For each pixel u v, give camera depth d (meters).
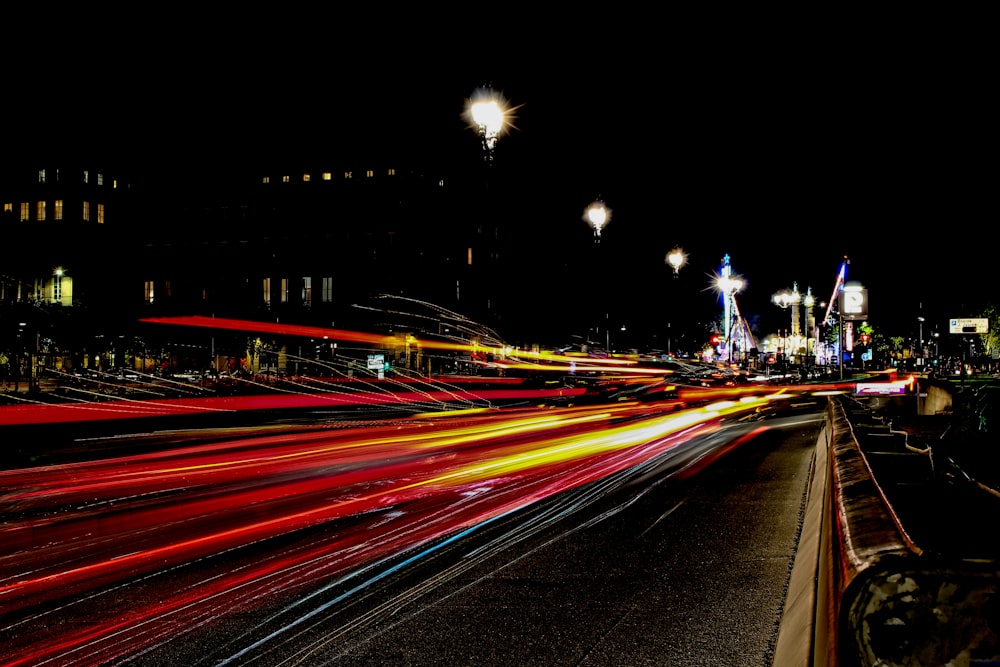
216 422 26.41
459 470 13.62
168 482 12.39
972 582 1.86
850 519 2.63
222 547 7.77
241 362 81.62
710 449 16.41
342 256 85.81
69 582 6.54
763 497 10.16
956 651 1.85
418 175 85.69
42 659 4.76
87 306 86.25
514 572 6.62
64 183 96.69
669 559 6.98
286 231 88.00
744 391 44.19
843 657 1.94
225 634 5.15
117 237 96.38
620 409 33.22
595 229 37.72
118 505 10.30
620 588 6.09
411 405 37.06
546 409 33.41
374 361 61.47
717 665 4.47
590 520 8.88
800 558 6.00
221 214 91.06
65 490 11.66
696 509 9.41
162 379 67.44
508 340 84.44
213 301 89.94
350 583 6.36
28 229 96.88
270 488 11.65
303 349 80.44
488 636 5.04
